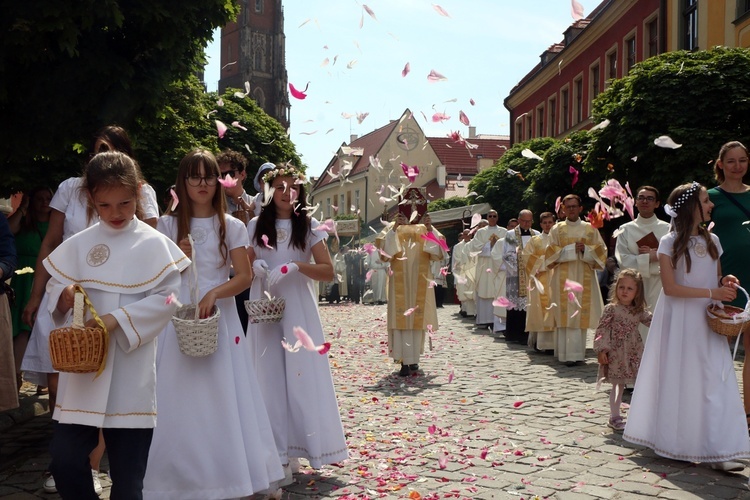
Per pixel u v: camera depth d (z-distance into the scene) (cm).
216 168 423
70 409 315
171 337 411
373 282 2781
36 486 479
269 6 9919
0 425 654
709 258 532
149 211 464
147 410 325
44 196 764
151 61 928
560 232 1009
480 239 1578
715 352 515
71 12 773
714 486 470
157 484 399
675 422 516
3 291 571
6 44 768
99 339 303
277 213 514
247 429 418
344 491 466
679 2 2398
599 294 1021
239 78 9788
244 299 584
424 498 445
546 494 452
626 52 2936
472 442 581
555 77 3778
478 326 1600
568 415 680
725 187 616
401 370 935
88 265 327
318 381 498
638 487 465
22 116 848
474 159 5500
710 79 1777
